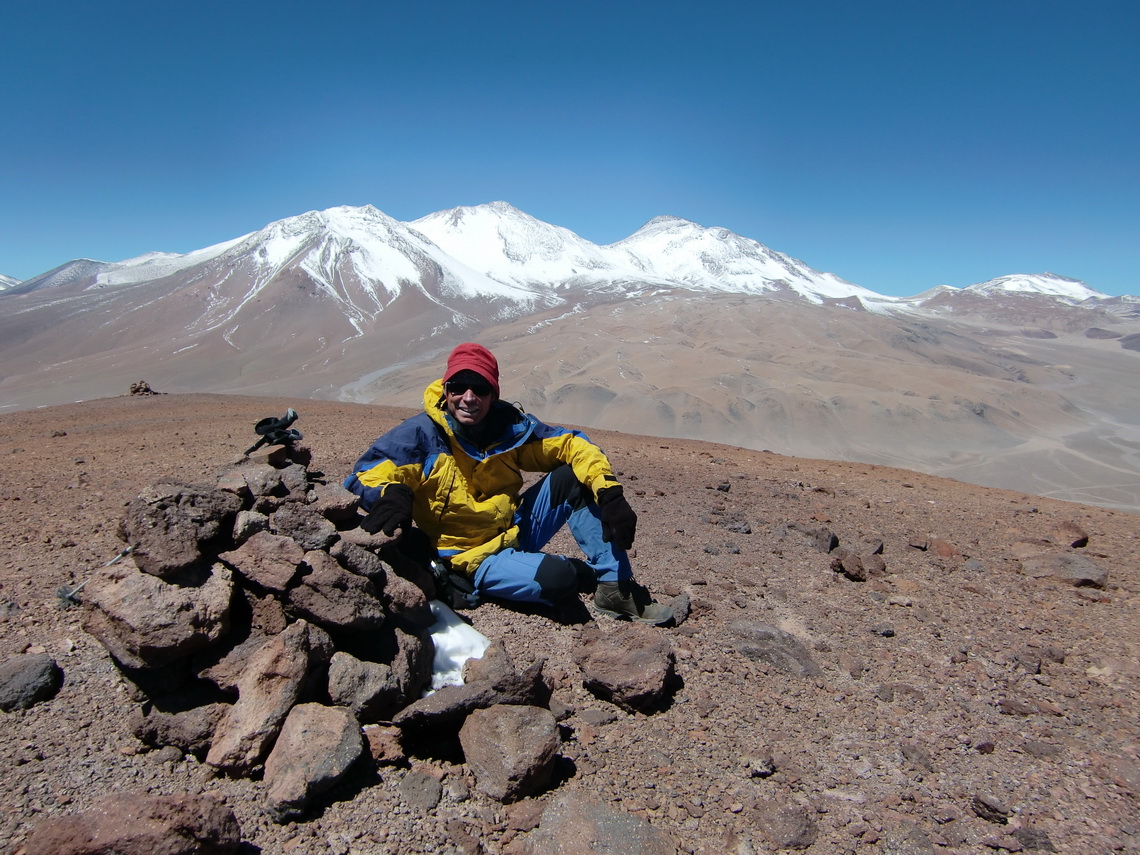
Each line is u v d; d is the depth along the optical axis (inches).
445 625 104.1
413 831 80.3
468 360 108.4
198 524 87.7
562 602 120.7
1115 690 113.8
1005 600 144.3
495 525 117.4
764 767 92.7
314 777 80.5
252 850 76.7
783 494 228.4
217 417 429.4
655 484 225.8
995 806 88.0
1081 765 97.3
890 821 87.4
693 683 107.8
